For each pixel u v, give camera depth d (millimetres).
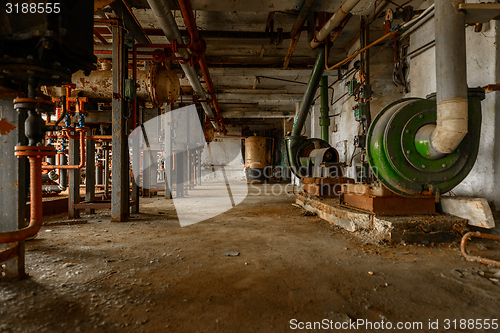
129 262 2734
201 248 3260
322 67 7379
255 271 2488
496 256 2852
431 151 3330
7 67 1853
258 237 3816
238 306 1833
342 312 1754
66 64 2133
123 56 4992
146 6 6023
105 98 5223
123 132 5074
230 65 9773
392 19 5016
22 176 2418
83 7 2125
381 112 3859
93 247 3285
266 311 1769
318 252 3082
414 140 3523
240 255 2980
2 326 1565
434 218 3504
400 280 2264
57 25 1842
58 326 1579
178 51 6102
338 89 10445
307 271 2486
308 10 5445
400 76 7016
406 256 2893
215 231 4211
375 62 7559
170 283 2215
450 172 3604
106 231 4199
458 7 2955
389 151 3508
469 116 3541
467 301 1896
